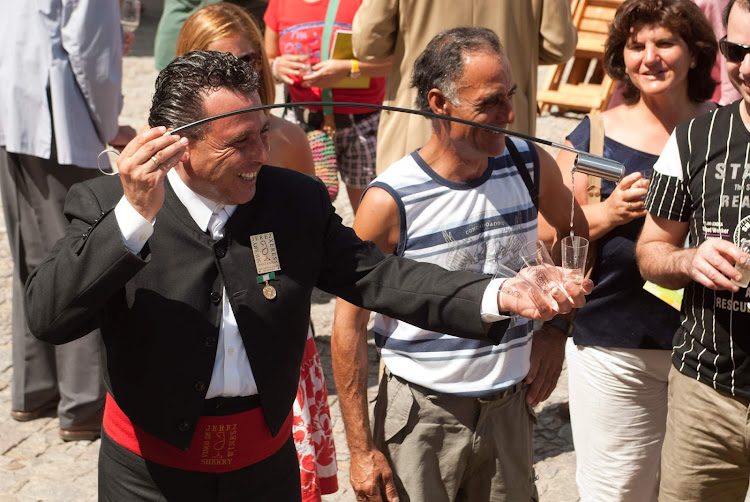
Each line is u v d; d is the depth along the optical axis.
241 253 2.46
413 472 3.04
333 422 4.98
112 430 2.59
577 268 2.40
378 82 5.76
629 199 3.31
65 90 4.52
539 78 10.98
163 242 2.41
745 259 2.68
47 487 4.47
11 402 5.19
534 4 4.73
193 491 2.53
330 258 2.61
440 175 2.96
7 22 4.54
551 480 4.45
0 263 6.86
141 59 12.38
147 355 2.39
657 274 3.05
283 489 2.67
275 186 2.56
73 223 2.42
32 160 4.61
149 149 2.16
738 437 2.96
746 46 2.78
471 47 2.82
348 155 5.90
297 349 2.57
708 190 2.92
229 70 2.31
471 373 2.98
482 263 3.00
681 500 3.14
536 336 3.27
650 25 3.40
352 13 5.52
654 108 3.56
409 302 2.52
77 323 2.28
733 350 2.90
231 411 2.51
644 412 3.61
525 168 3.08
